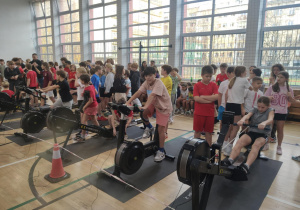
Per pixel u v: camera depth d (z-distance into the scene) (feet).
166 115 10.12
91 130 11.09
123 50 35.29
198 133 10.67
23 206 7.24
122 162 8.16
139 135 14.56
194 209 6.07
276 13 21.90
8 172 9.45
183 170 6.13
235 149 9.06
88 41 41.19
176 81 17.61
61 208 7.15
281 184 8.86
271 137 13.65
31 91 13.19
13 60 24.13
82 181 8.79
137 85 19.83
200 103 10.20
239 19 24.35
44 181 8.77
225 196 7.94
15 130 15.17
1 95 14.62
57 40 46.60
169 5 29.43
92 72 17.12
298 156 11.10
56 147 8.89
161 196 7.91
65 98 13.44
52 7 44.75
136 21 33.68
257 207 7.34
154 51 32.07
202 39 27.63
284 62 22.17
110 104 8.56
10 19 46.39
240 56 24.94
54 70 29.01
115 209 7.13
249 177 9.32
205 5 26.66
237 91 10.99
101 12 38.27
